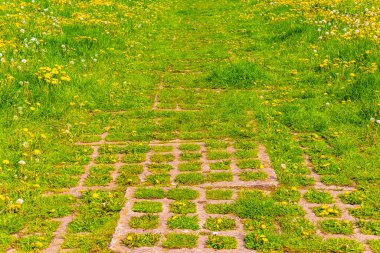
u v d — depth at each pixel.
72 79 10.17
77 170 6.66
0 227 5.20
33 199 5.80
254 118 8.60
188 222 5.33
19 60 10.59
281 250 4.86
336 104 9.05
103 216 5.51
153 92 10.27
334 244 4.92
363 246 4.90
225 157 7.07
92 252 4.84
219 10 20.73
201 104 9.45
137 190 6.12
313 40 13.31
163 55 13.29
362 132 7.77
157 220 5.42
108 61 12.09
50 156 7.08
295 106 8.95
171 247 4.91
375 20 14.38
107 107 9.29
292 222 5.32
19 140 7.37
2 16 14.01
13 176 6.38
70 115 8.71
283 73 11.22
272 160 6.95
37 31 12.68
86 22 14.62
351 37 12.45
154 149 7.41
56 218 5.49
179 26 17.56
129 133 8.04
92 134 8.04
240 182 6.32
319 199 5.85
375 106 8.44
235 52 13.56
